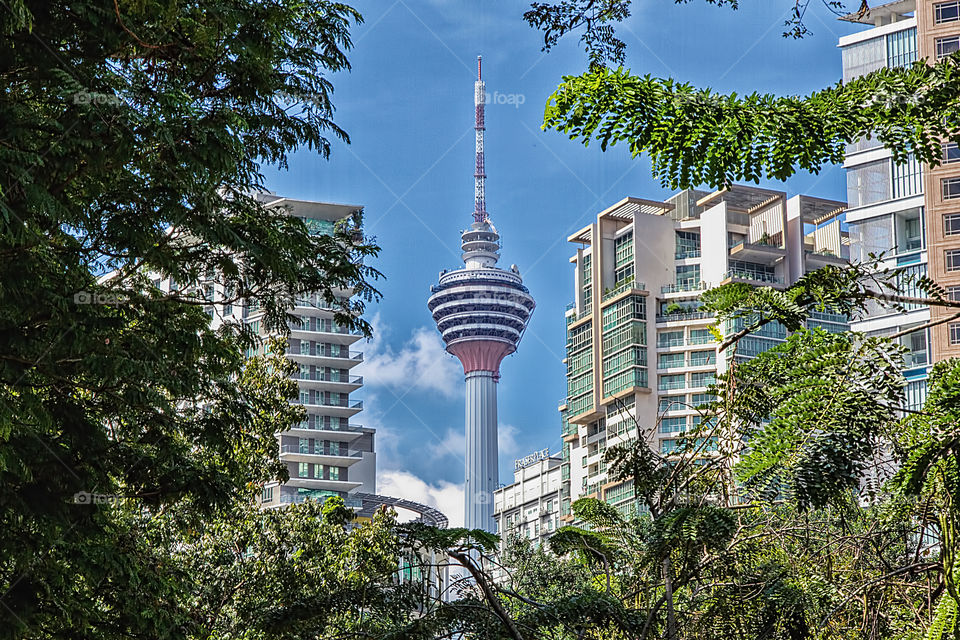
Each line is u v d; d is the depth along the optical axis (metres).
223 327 18.83
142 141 13.30
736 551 12.38
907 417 8.70
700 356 106.06
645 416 106.44
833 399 8.31
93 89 13.13
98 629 15.92
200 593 22.77
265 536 25.19
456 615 12.75
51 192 13.57
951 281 69.12
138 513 21.12
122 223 14.62
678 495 11.68
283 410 25.50
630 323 107.62
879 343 8.62
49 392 15.17
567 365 121.62
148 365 15.05
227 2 15.43
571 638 13.27
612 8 10.95
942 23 72.50
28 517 14.66
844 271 9.11
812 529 12.45
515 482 138.38
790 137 6.73
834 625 12.44
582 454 114.06
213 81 16.22
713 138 6.76
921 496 10.49
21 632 14.44
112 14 13.09
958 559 8.74
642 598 13.58
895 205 73.44
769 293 9.32
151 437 17.00
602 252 113.62
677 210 115.31
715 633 11.96
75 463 15.16
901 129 6.84
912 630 11.81
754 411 9.48
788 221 110.62
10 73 13.11
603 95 6.74
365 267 19.98
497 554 13.60
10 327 13.19
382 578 14.28
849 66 77.62
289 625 13.80
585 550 14.43
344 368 120.38
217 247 16.98
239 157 14.34
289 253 18.20
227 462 18.50
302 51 17.80
